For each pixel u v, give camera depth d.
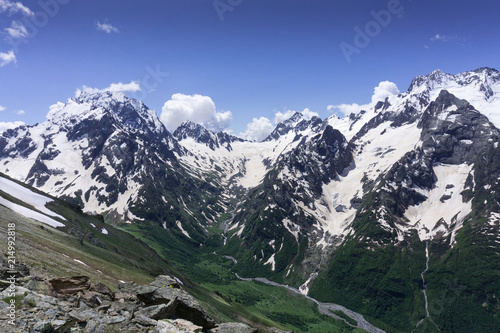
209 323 31.28
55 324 22.86
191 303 31.81
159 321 25.86
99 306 30.23
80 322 24.97
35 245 74.62
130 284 41.53
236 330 30.81
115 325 24.69
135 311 30.44
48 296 28.52
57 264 66.56
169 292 33.44
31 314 23.77
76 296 32.25
